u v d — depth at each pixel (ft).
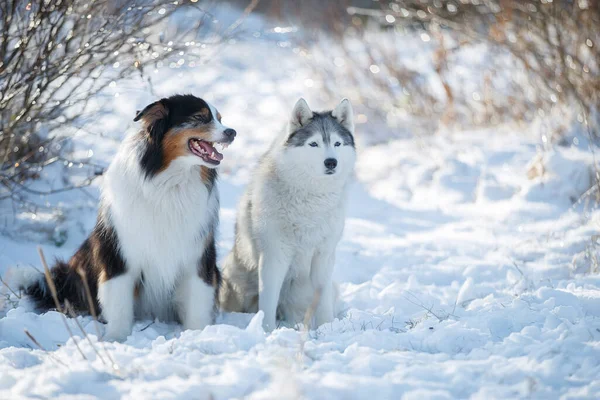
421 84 62.95
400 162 51.57
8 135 34.24
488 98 55.11
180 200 25.02
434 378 18.17
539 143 47.73
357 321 25.02
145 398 17.12
